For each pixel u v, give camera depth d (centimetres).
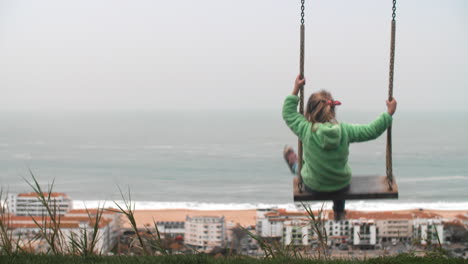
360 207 5394
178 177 8869
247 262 567
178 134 18700
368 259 584
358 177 710
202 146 14412
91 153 12519
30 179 8581
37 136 17712
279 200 6912
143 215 4578
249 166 10250
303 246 623
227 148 13700
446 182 7450
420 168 8881
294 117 682
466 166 8931
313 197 682
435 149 11769
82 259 571
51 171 9575
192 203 6475
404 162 9681
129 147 14225
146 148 14012
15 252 587
